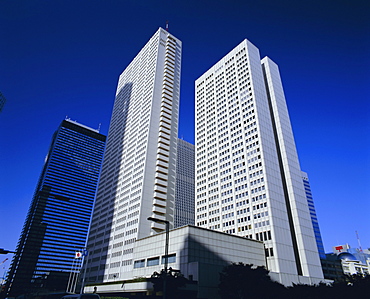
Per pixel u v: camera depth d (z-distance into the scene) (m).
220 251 76.25
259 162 102.00
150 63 158.88
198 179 126.25
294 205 101.94
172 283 52.72
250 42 136.00
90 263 126.88
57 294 112.75
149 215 110.25
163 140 130.00
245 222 97.00
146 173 118.50
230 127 122.25
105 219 134.38
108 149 170.38
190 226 73.88
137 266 90.38
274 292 56.62
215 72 147.25
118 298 55.56
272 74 134.75
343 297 55.59
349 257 176.50
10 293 174.88
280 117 122.31
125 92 182.00
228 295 55.50
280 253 84.69
